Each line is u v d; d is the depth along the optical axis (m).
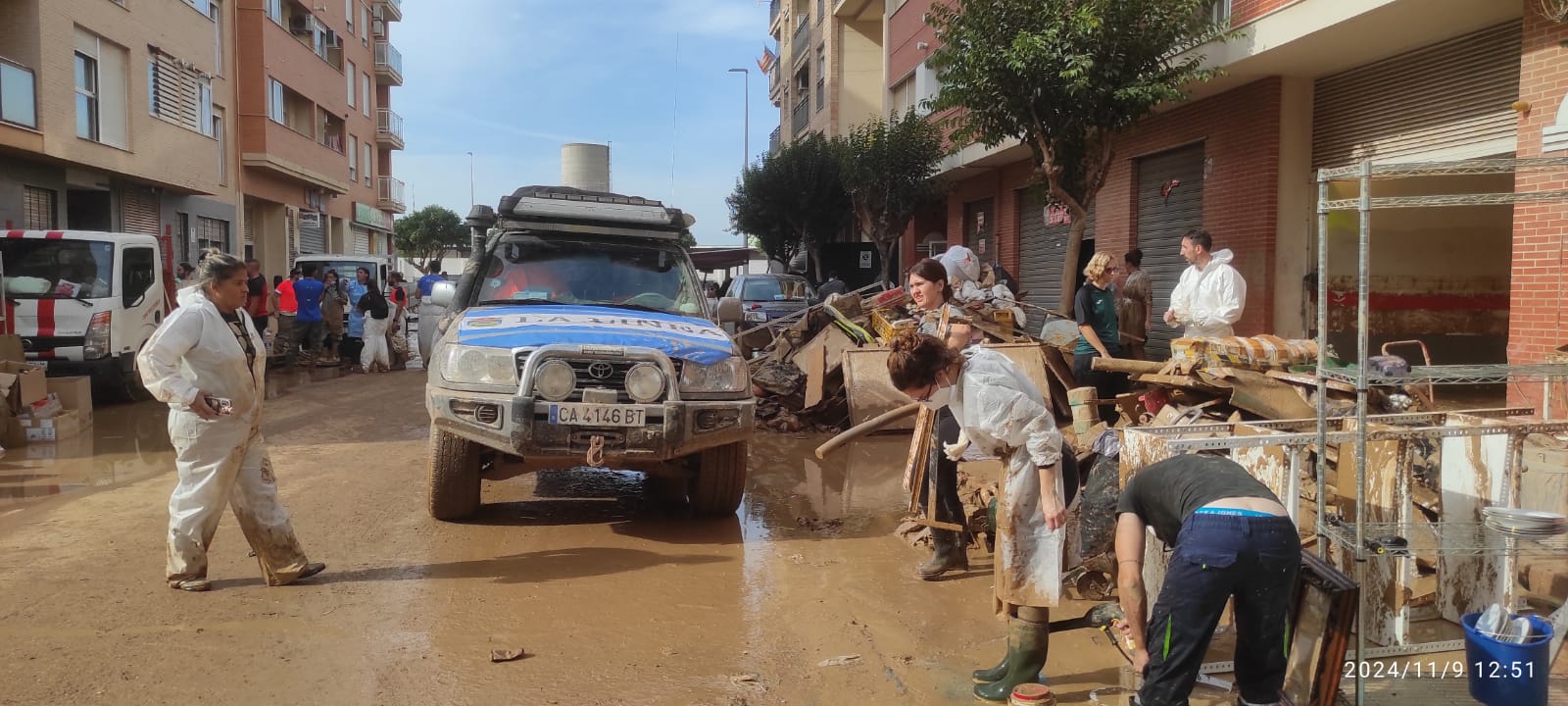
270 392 13.30
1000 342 9.66
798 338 12.24
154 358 4.48
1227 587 2.93
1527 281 7.87
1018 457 3.63
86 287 11.34
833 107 30.77
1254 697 3.09
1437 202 3.47
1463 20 9.15
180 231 23.81
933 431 5.29
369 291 16.20
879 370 10.01
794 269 28.80
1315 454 4.77
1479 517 4.40
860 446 9.34
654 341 5.79
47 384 9.55
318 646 4.14
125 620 4.39
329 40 35.72
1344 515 4.38
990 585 5.08
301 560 4.99
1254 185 11.93
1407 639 4.14
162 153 21.16
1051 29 10.49
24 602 4.61
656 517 6.54
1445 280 12.27
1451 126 9.72
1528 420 4.65
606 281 7.01
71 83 17.59
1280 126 11.62
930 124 21.48
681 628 4.45
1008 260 19.47
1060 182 12.07
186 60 22.48
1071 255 11.55
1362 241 3.36
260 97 26.95
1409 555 3.49
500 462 5.96
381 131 44.03
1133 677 3.89
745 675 3.93
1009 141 16.45
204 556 4.82
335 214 36.56
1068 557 4.38
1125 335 9.91
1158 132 14.12
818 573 5.30
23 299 11.01
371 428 10.12
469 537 5.91
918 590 5.01
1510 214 12.26
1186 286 7.61
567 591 4.92
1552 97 7.72
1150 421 6.14
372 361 16.34
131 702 3.56
